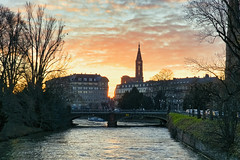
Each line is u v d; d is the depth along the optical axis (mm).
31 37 59250
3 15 48406
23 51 54531
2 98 51594
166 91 138875
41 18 60500
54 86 71125
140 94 166500
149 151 39938
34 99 63750
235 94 26875
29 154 35875
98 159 33781
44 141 49812
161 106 137125
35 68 61031
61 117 84312
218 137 28812
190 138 41531
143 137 60906
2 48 49750
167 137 60750
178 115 73938
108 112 106438
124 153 38250
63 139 54250
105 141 52562
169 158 34094
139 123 130000
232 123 26969
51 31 61406
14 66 53312
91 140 53906
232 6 26203
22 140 49438
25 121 62719
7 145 42906
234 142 26391
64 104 89750
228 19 26250
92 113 105375
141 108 157250
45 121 69500
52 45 61781
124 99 168500
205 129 35312
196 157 34531
